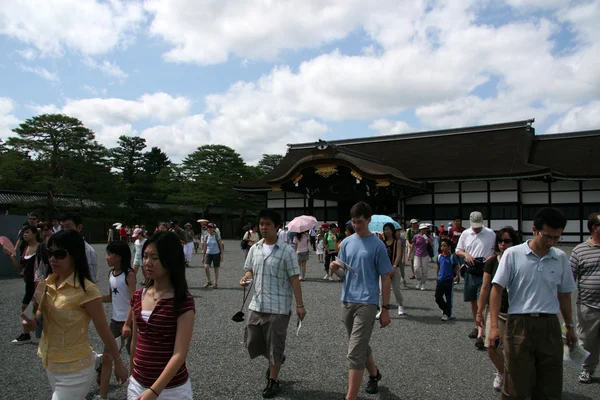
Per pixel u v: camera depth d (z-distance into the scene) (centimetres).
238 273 1488
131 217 4166
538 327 352
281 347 458
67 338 322
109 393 460
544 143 2930
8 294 1069
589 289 486
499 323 463
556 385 353
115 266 470
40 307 329
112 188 3981
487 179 2516
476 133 3139
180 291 279
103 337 332
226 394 458
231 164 5075
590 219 495
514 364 357
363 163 2480
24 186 3831
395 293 834
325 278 1334
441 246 793
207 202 4716
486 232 674
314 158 2489
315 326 748
